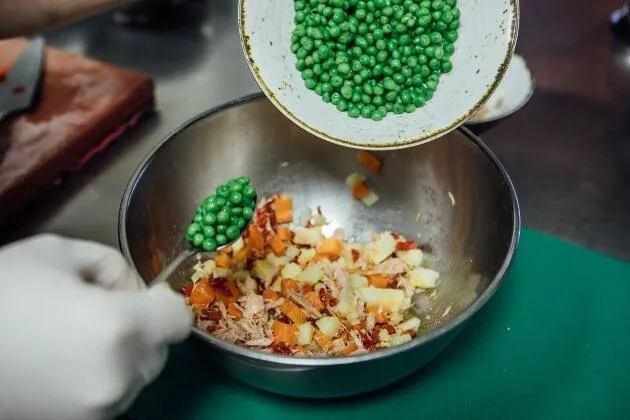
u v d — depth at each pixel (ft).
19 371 1.52
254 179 2.41
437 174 2.29
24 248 1.66
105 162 2.61
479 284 2.10
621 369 2.12
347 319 2.16
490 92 1.96
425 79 2.12
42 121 2.58
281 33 2.11
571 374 2.11
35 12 2.32
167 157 2.17
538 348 2.16
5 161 2.46
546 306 2.24
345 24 2.10
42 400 1.54
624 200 2.49
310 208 2.46
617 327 2.20
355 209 2.44
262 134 2.34
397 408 2.06
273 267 2.30
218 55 3.00
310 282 2.25
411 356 1.78
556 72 2.91
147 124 2.73
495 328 2.20
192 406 2.07
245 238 2.32
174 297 1.68
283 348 2.09
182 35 3.07
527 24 3.11
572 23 3.11
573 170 2.56
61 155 2.51
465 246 2.23
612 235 2.41
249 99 2.26
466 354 2.15
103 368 1.52
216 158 2.31
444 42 2.11
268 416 2.06
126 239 1.91
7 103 2.59
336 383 1.83
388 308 2.20
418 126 2.03
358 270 2.31
